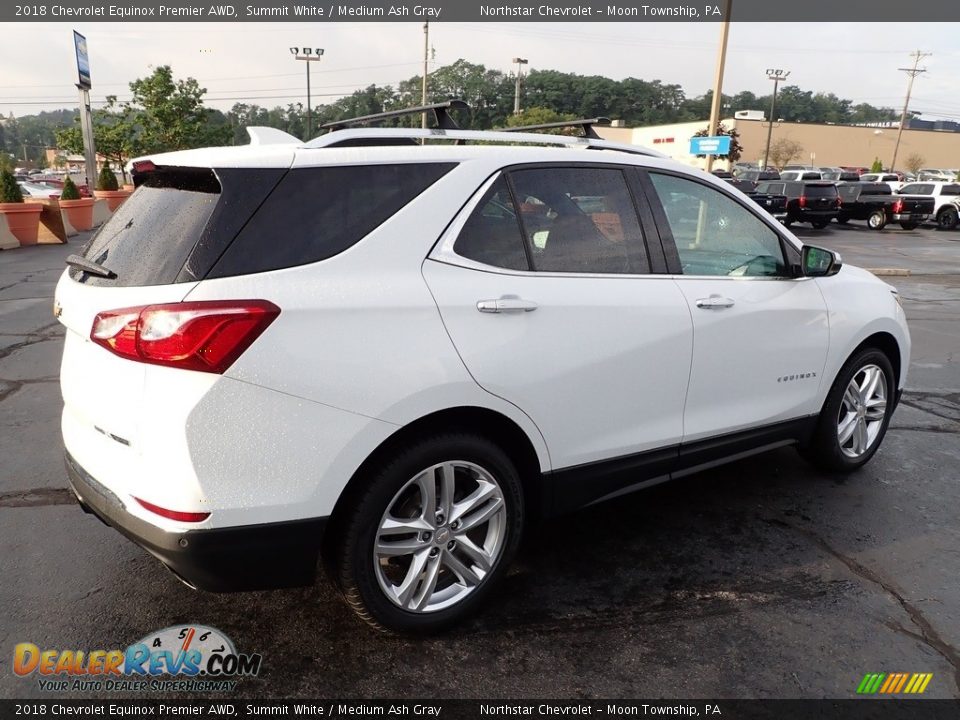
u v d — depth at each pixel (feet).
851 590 10.26
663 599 9.98
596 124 11.88
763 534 11.87
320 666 8.57
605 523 12.24
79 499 8.66
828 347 12.82
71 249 50.96
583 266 9.78
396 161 8.62
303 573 7.97
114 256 8.15
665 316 10.32
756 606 9.84
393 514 8.63
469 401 8.54
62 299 8.66
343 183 8.23
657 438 10.61
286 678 8.37
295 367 7.48
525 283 9.12
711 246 11.38
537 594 10.08
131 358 7.34
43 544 11.17
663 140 231.71
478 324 8.61
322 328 7.63
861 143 256.11
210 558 7.40
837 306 12.96
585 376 9.53
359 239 8.13
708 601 9.95
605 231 10.13
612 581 10.44
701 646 8.99
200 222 7.60
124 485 7.61
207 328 7.12
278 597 9.92
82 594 9.89
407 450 8.34
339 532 8.21
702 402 11.10
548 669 8.56
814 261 12.31
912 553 11.32
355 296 7.87
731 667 8.62
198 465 7.22
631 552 11.26
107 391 7.77
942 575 10.69
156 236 7.88
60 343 23.90
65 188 61.62
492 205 9.12
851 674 8.52
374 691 8.19
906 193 93.30
